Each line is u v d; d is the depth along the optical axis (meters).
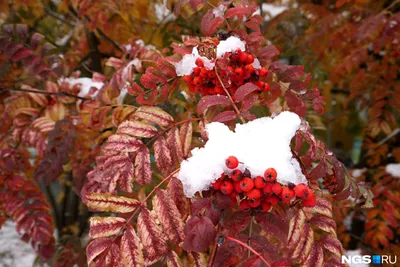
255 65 0.46
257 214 0.35
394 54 0.91
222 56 0.44
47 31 0.99
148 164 0.42
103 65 0.94
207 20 0.47
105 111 0.60
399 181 0.87
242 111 0.39
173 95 0.58
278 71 0.49
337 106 1.26
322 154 0.38
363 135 1.12
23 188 0.71
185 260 0.40
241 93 0.39
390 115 0.95
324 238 0.38
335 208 0.90
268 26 0.97
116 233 0.37
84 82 0.78
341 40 0.91
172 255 0.37
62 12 0.99
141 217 0.37
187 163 0.36
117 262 0.36
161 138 0.43
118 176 0.41
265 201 0.35
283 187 0.33
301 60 0.98
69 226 1.16
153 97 0.47
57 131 0.66
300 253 0.37
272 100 0.49
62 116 0.74
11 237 1.14
